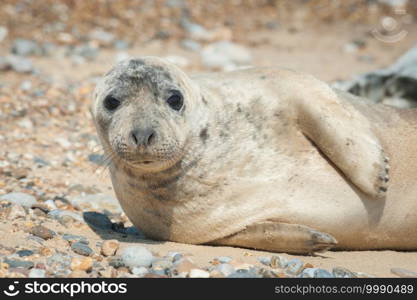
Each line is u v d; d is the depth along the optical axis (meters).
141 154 15.35
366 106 18.69
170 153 15.65
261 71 18.20
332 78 40.44
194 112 16.56
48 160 25.80
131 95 16.27
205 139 16.61
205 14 54.94
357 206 16.91
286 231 16.23
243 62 43.47
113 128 16.14
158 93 16.22
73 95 35.12
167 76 16.45
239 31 51.53
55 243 16.50
